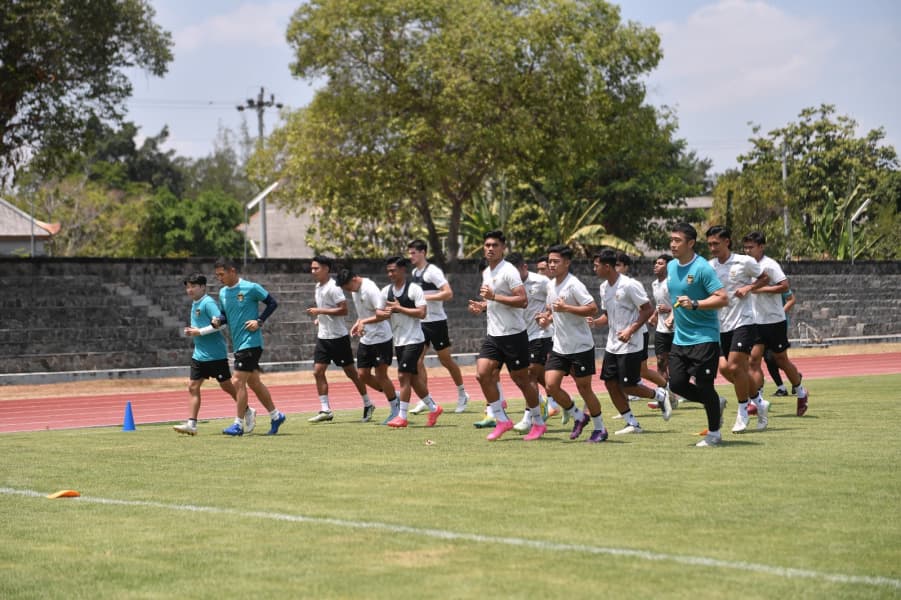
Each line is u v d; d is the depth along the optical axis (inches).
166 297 1440.7
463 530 297.1
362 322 637.3
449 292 669.3
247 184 4872.0
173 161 4702.3
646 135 1712.6
